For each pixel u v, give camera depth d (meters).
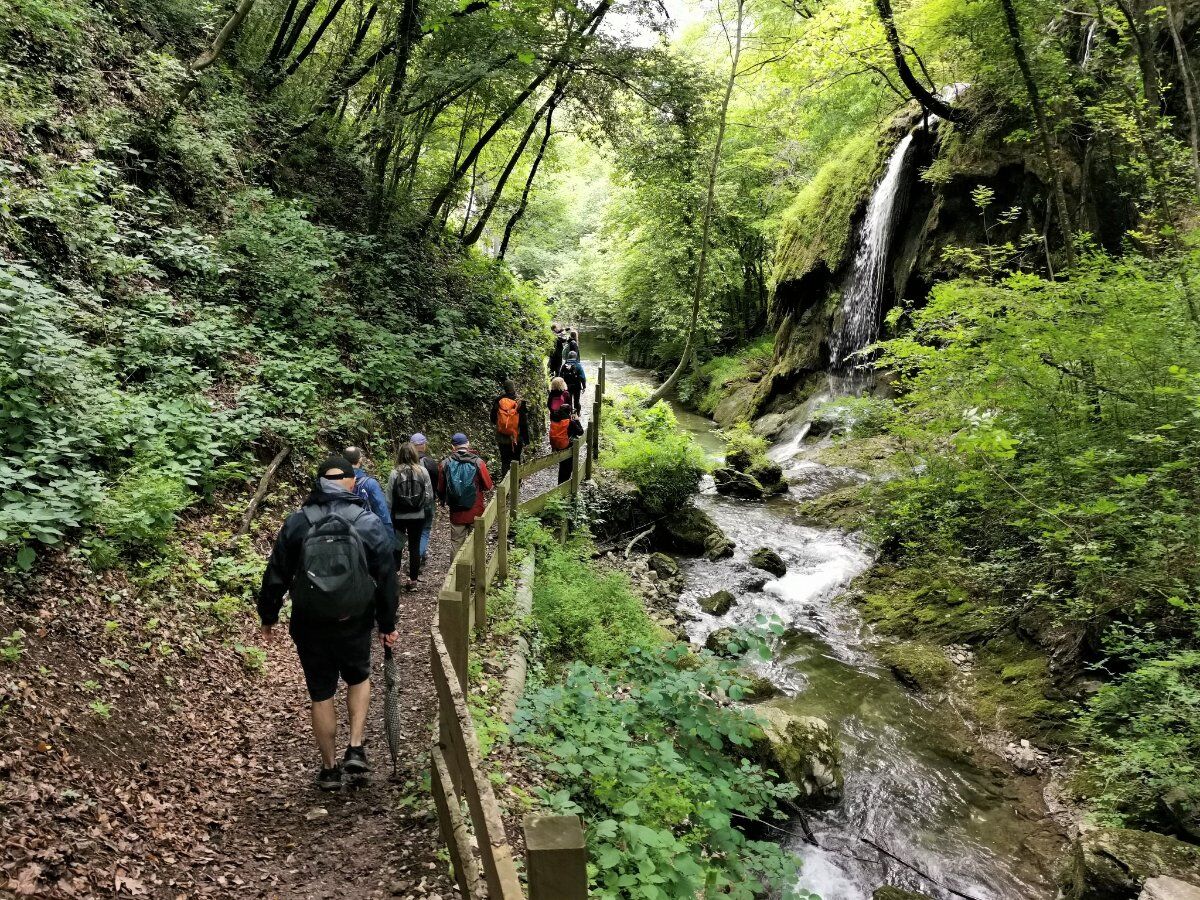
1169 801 5.22
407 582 7.25
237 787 3.97
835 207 19.39
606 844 3.40
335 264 10.35
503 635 6.00
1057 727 6.75
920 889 5.24
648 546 11.70
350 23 15.33
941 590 9.32
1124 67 10.67
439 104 12.85
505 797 3.87
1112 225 12.23
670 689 4.37
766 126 23.66
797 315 21.00
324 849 3.51
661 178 18.14
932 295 8.98
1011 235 13.57
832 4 14.36
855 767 6.57
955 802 6.17
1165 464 5.89
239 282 9.36
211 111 11.05
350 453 5.77
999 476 6.92
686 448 12.72
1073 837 5.59
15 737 3.35
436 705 4.95
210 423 7.02
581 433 11.30
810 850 5.57
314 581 3.73
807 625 9.44
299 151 13.16
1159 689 5.75
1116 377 6.74
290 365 8.59
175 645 4.89
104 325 6.96
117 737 3.83
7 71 7.69
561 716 4.28
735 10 19.80
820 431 17.02
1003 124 13.89
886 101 20.16
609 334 43.25
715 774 4.42
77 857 2.94
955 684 7.79
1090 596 6.89
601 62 11.99
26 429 5.23
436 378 11.07
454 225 19.81
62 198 6.95
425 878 3.28
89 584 4.73
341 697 5.09
